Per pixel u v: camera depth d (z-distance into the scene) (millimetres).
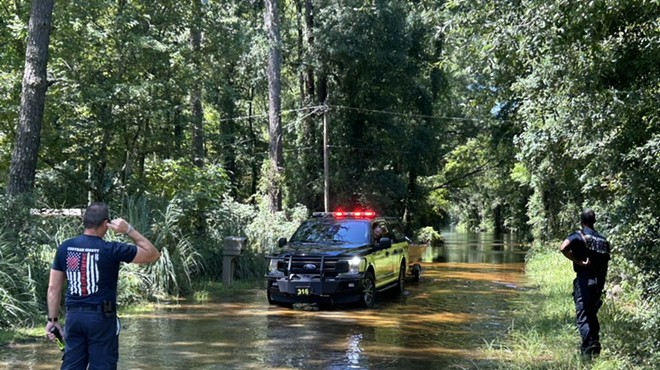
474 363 7441
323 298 11578
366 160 35125
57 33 15852
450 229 90688
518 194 45500
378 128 35125
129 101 15891
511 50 6812
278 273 11812
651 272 7391
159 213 14031
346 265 11516
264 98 39031
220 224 16453
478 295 13977
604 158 7312
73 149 16391
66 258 5121
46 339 8672
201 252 15016
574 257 7312
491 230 79062
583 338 7309
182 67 17109
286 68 36812
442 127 41781
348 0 31703
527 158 13312
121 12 16188
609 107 6828
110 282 5129
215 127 26469
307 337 9062
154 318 10625
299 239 13094
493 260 25531
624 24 6605
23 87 12281
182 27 18469
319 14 32062
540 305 12023
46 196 16188
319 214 14156
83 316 4996
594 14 6059
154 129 17172
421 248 17188
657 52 6387
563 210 24391
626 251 7566
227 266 15148
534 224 32188
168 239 13797
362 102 34750
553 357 7449
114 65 16625
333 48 31500
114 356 5117
